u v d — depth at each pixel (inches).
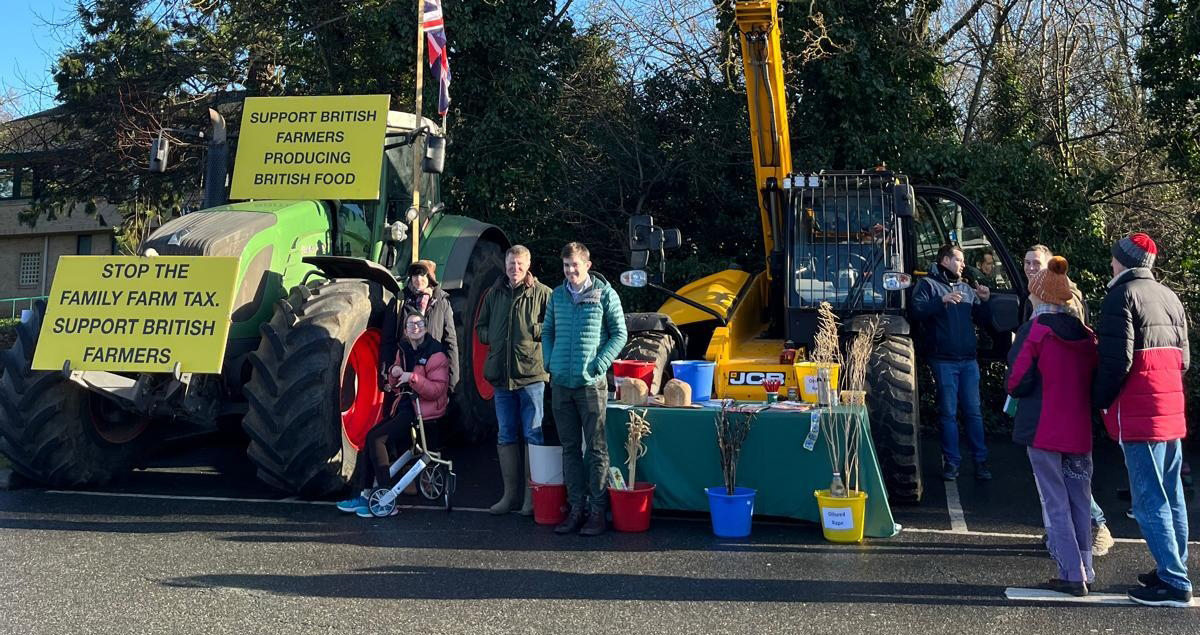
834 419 211.6
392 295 273.1
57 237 1077.1
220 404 249.8
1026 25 523.2
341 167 280.4
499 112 457.7
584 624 155.6
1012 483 275.0
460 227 329.1
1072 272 400.8
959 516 234.1
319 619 157.6
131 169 599.8
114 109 574.6
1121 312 162.9
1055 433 169.8
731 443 215.2
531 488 227.5
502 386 227.1
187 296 236.4
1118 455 321.7
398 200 311.0
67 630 152.0
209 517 229.5
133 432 276.7
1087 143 500.4
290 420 227.6
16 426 244.2
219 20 566.6
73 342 235.6
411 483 252.5
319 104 286.8
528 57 456.1
